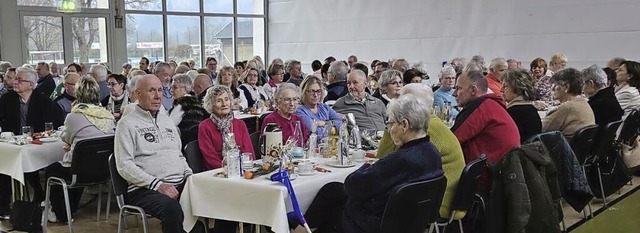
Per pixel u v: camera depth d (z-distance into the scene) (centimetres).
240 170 287
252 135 363
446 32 954
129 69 854
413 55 1003
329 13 1125
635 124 472
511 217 282
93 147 361
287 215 261
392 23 1027
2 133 419
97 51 1039
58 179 366
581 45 807
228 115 337
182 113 414
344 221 261
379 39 1050
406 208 234
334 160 325
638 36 754
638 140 504
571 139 390
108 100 591
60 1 886
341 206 286
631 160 499
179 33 1141
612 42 779
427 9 975
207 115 413
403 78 495
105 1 1036
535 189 289
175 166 327
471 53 927
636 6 752
